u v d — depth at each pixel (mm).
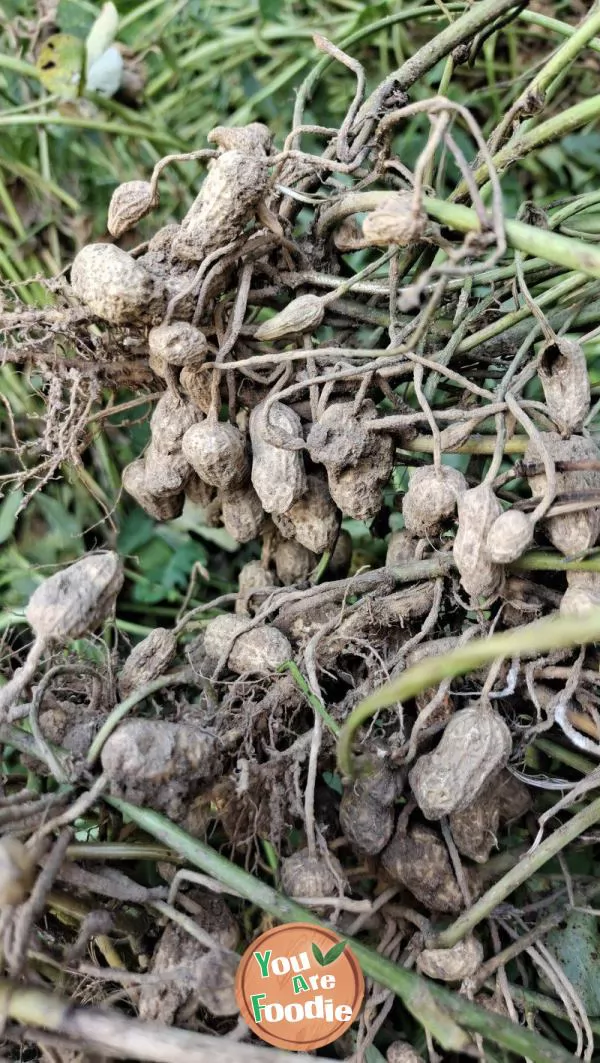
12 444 359
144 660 240
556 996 250
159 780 198
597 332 223
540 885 252
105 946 227
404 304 176
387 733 237
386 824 222
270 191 215
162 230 224
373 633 231
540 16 259
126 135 374
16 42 374
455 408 248
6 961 179
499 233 172
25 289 376
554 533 203
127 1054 180
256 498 248
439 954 212
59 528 359
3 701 193
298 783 219
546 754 272
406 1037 250
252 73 423
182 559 353
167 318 214
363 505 231
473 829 220
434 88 434
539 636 146
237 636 229
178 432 237
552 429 223
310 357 221
